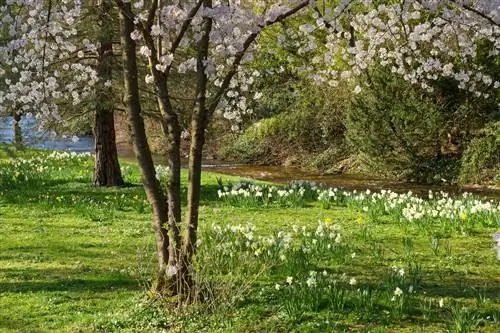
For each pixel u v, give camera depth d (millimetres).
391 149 19828
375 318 5910
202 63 6074
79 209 11859
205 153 30312
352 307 6215
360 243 9422
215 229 8492
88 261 8180
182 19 6336
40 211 11930
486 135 18641
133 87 6094
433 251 8844
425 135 19141
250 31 6355
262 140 28188
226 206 12734
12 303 6340
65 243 9297
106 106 13031
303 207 12805
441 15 7582
